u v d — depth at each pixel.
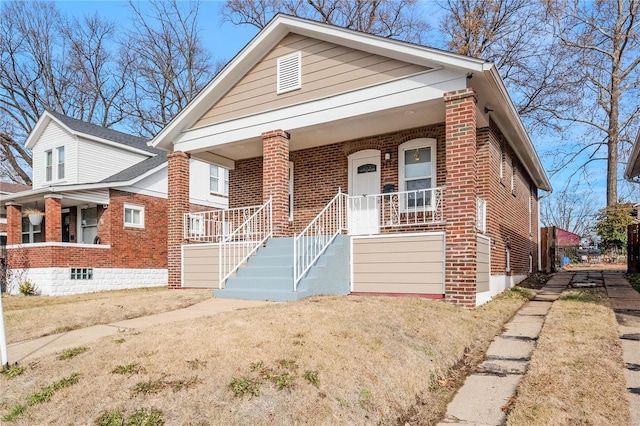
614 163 21.17
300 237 8.78
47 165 17.09
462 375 4.73
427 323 5.91
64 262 13.42
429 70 8.20
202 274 10.80
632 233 14.60
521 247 13.73
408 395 3.98
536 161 13.47
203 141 11.16
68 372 3.84
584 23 20.73
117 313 6.93
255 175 12.99
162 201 16.94
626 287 10.45
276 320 5.39
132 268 15.52
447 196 7.88
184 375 3.59
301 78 9.84
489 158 9.38
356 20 23.69
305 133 10.57
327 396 3.53
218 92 10.99
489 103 8.88
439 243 8.22
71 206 15.93
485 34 20.56
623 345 5.12
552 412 3.50
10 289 13.83
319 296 7.88
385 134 10.83
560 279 13.83
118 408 3.18
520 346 5.62
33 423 3.14
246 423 3.09
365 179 11.20
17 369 4.11
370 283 8.84
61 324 6.18
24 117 26.94
